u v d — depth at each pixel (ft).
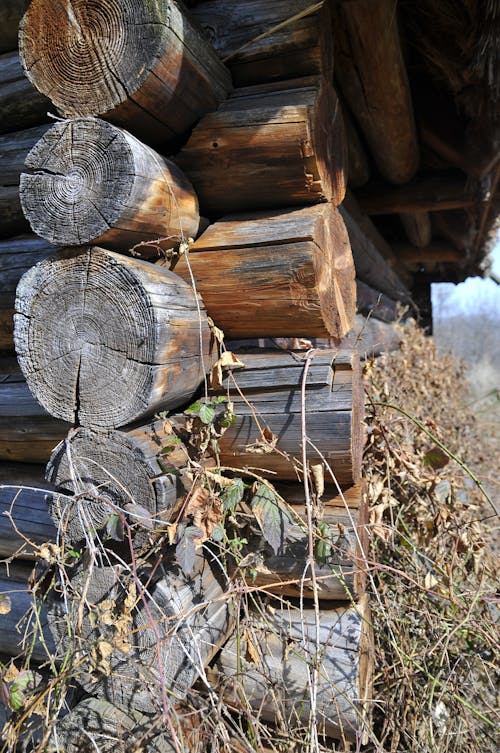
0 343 6.91
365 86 8.41
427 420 9.57
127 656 4.85
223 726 4.79
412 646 6.27
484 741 5.97
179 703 5.06
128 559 5.17
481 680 6.26
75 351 4.91
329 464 5.40
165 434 5.20
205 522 4.97
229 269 5.45
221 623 5.49
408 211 12.70
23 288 5.07
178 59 4.97
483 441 16.89
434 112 10.33
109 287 4.75
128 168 4.68
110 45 4.87
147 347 4.66
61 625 5.27
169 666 5.06
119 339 4.75
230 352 5.61
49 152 4.93
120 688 5.16
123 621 4.70
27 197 4.99
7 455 6.93
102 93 4.97
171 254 5.47
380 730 6.04
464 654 6.04
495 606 6.86
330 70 6.15
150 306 4.62
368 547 6.37
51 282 4.96
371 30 7.07
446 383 15.71
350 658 5.35
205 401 5.39
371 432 6.91
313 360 5.51
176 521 4.92
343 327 6.34
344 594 5.60
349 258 6.64
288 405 5.43
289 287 5.32
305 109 5.30
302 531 5.29
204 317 5.50
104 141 4.75
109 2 4.82
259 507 5.24
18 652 6.79
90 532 4.85
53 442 6.40
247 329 5.73
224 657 5.65
